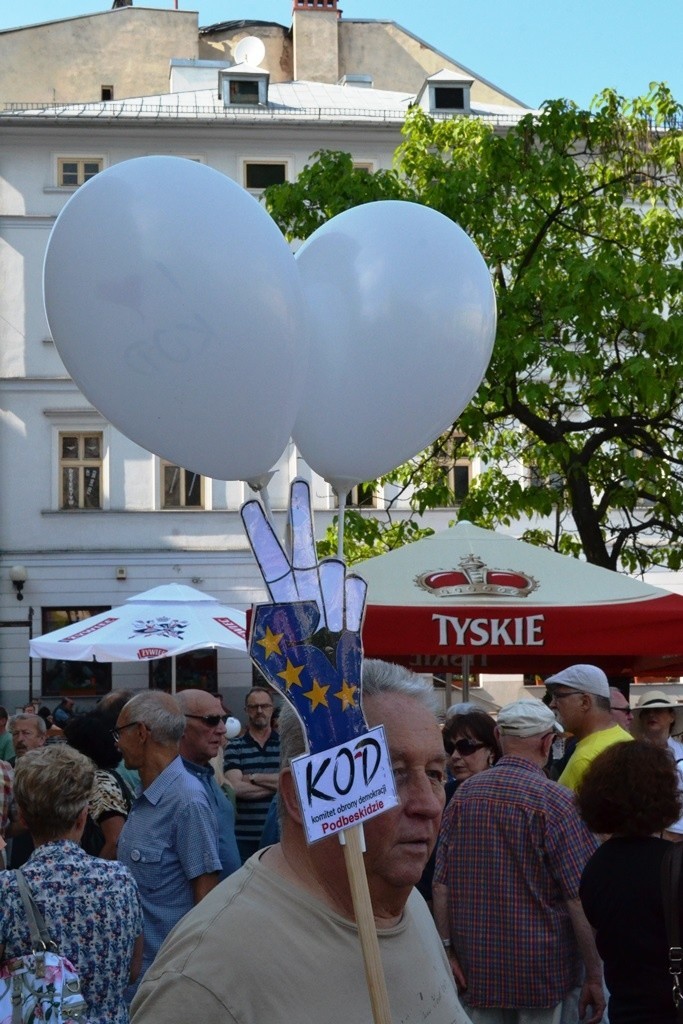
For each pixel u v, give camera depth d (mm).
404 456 3027
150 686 29125
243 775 8086
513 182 14758
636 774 3740
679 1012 3512
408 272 2908
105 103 32281
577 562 7113
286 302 2600
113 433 30141
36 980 3465
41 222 30500
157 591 13852
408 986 2264
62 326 2619
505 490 15578
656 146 15336
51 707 29203
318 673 2287
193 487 30391
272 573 2361
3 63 38188
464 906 4750
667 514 15156
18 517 29859
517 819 4695
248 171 31359
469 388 3049
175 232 2521
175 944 2133
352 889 2123
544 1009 4652
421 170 15539
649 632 6637
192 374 2559
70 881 3754
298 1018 2061
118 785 5609
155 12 38844
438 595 6742
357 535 14773
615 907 3656
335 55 39531
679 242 15461
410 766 2268
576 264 13750
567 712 5703
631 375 13453
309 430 2947
